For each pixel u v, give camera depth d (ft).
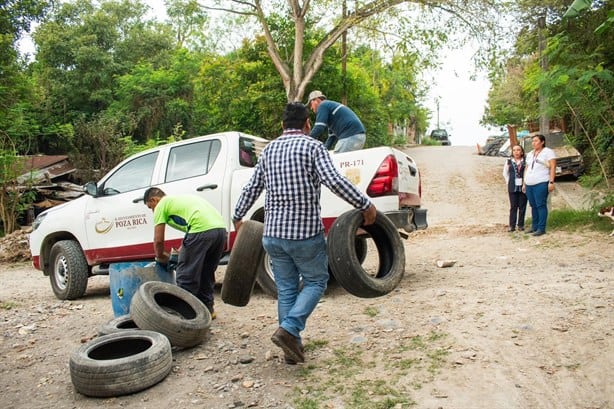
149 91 90.53
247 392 12.75
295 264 13.47
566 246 27.73
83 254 24.53
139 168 24.45
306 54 70.95
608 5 43.45
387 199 19.70
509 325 15.11
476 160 90.27
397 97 112.98
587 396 11.65
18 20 70.95
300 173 12.94
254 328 17.35
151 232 23.27
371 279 14.69
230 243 22.08
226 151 22.71
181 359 14.93
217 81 75.25
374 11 59.62
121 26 112.27
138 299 15.56
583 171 59.21
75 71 94.99
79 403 12.81
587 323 14.84
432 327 15.53
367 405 11.75
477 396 11.85
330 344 15.15
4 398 13.26
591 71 29.50
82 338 17.52
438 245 31.76
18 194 54.13
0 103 56.54
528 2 51.55
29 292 27.17
